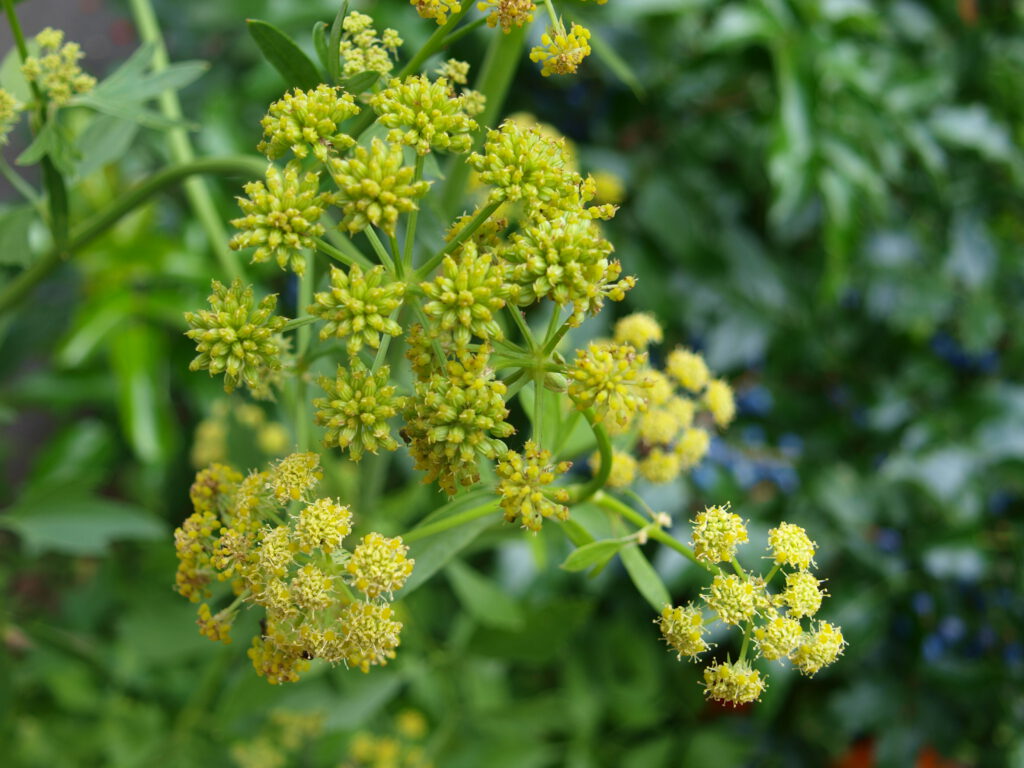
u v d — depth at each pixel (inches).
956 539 15.4
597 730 16.3
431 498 13.7
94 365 19.0
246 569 6.3
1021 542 15.9
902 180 16.4
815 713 17.4
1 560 16.5
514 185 6.2
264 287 16.8
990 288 16.4
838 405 16.8
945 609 16.0
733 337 16.1
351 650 6.2
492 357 6.3
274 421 14.7
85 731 15.2
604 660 16.1
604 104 16.6
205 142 16.5
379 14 15.1
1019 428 15.8
